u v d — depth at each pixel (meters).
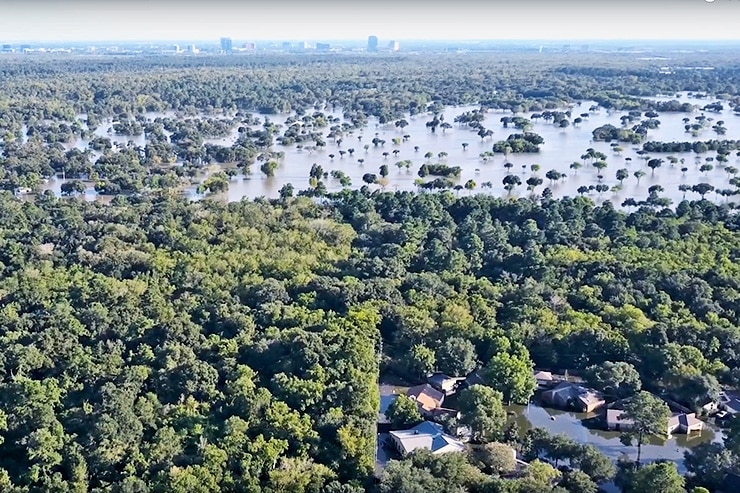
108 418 137.38
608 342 178.75
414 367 176.62
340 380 159.25
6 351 165.62
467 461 134.88
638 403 150.38
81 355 165.88
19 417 141.75
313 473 127.69
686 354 170.88
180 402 153.00
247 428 141.75
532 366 176.12
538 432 145.00
